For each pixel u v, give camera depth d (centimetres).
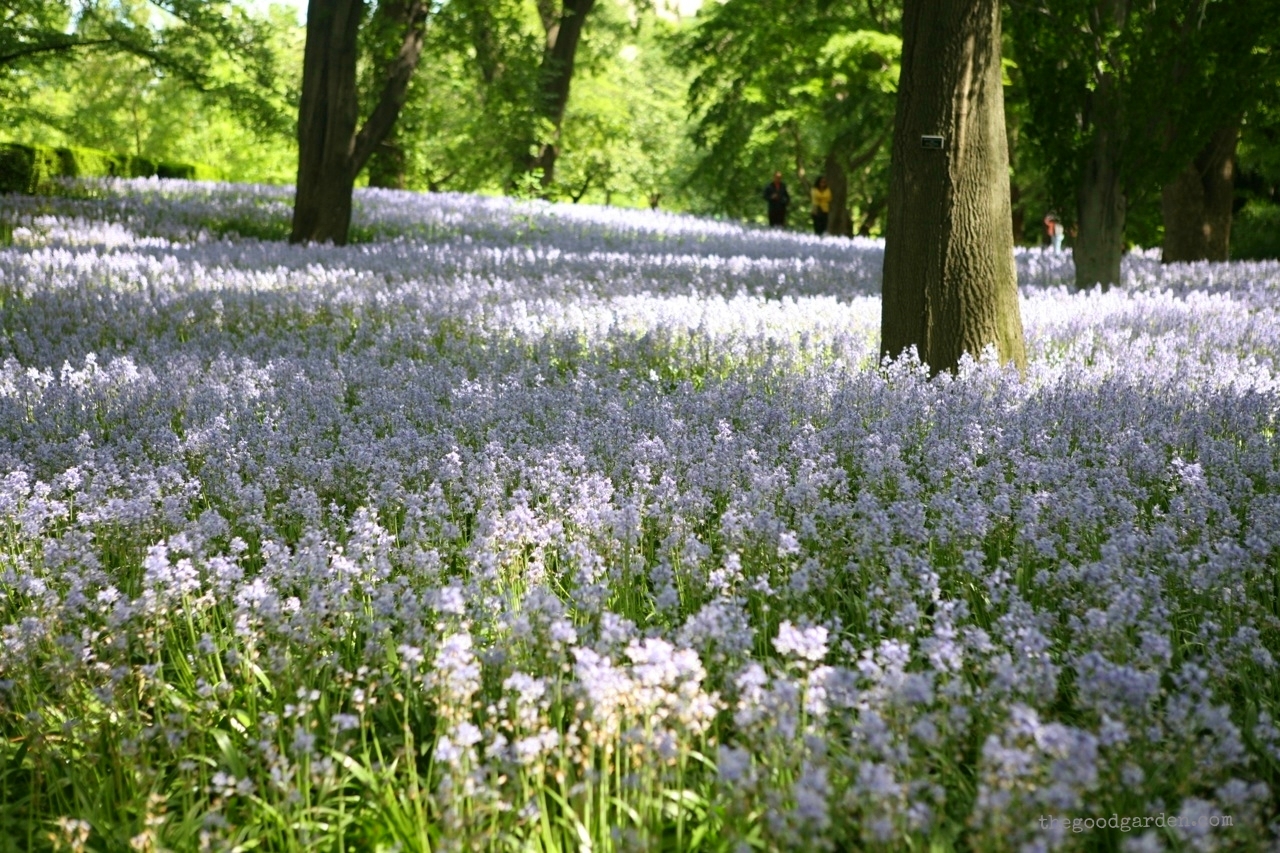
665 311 1148
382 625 401
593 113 4669
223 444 654
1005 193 883
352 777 356
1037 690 337
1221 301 1334
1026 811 271
